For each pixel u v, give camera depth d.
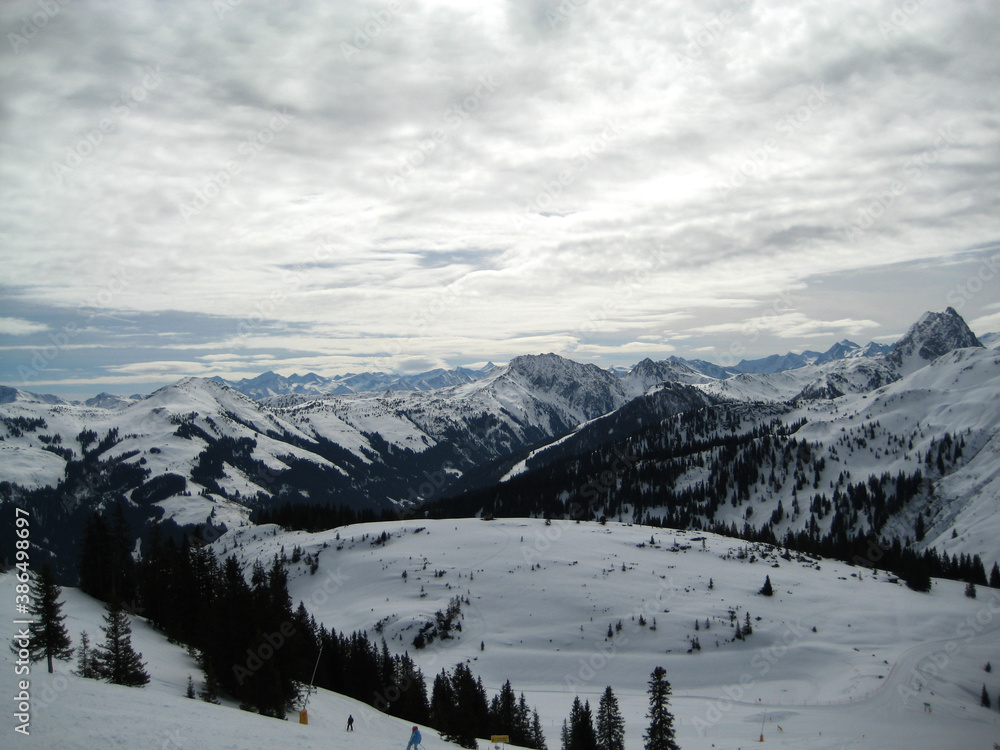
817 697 100.12
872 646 118.62
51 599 46.91
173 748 34.41
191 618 80.00
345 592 152.88
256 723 46.06
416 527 190.38
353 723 61.81
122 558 96.69
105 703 41.72
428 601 142.50
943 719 89.25
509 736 81.75
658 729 69.81
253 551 189.38
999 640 120.50
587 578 147.75
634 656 118.12
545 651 121.56
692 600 136.38
